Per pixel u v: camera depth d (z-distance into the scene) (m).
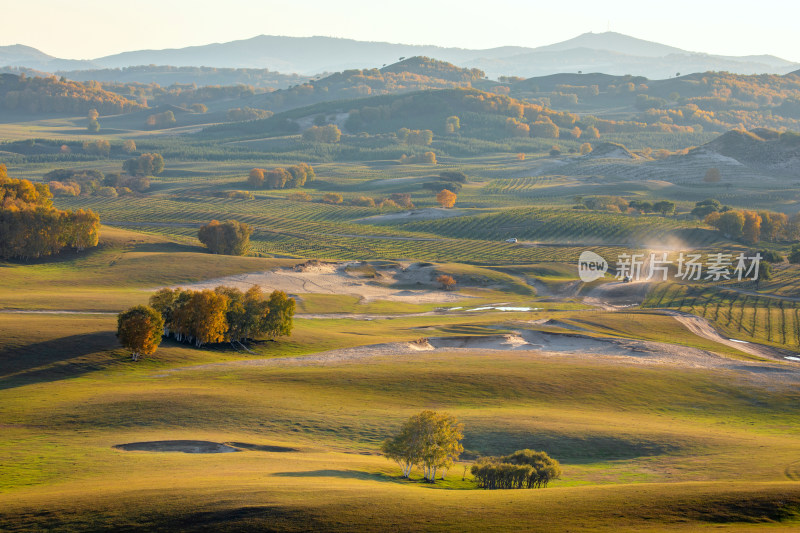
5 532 36.09
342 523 36.66
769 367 97.50
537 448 60.44
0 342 89.00
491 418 67.69
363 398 75.06
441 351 103.94
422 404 74.06
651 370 92.69
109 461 50.00
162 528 36.44
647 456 59.06
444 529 36.28
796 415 77.31
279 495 40.22
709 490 41.66
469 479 52.59
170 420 62.53
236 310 104.31
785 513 37.66
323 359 95.44
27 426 60.28
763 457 57.31
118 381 80.12
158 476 45.59
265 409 67.38
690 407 79.31
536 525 36.78
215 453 54.12
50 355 87.75
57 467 48.31
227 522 36.75
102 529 36.47
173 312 101.06
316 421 65.25
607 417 72.12
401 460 51.56
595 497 41.28
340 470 49.47
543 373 87.88
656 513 38.19
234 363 92.12
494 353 102.56
